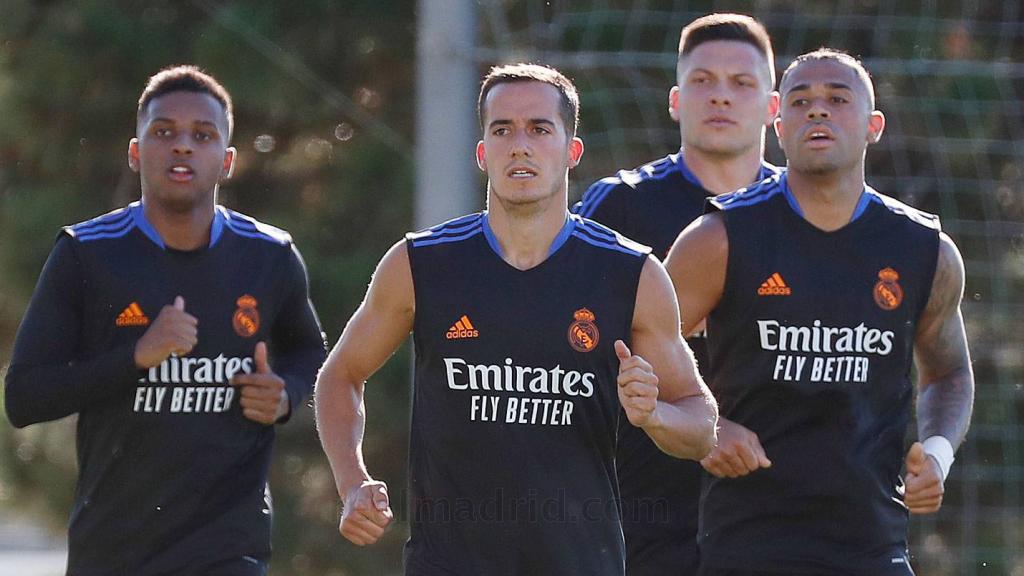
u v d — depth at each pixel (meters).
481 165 12.15
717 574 13.43
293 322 14.56
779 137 13.60
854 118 13.08
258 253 14.09
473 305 11.39
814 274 13.20
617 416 11.64
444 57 17.98
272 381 13.69
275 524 29.69
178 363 13.53
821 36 27.16
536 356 11.34
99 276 13.52
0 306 31.52
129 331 13.55
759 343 13.23
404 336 11.88
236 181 31.47
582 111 26.27
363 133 30.00
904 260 13.30
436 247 11.55
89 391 13.08
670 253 13.61
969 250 26.80
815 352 13.16
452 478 11.42
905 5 27.33
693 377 11.66
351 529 11.05
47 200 29.95
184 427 13.53
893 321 13.23
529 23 26.30
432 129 17.97
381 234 29.78
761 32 15.30
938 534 25.77
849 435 13.16
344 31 29.69
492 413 11.35
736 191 13.91
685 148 15.40
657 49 26.77
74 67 29.66
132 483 13.45
